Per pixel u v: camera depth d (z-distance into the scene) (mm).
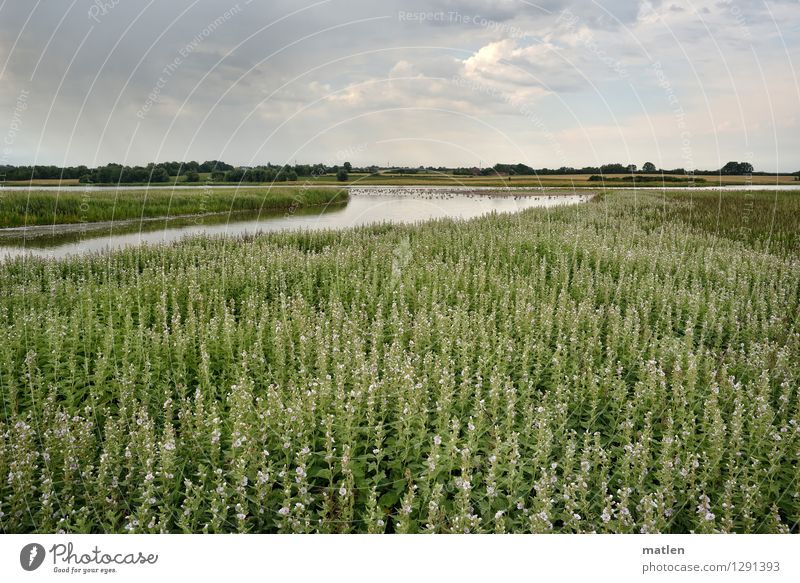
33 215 32531
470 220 29281
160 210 40312
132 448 6473
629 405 7531
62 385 8406
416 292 13906
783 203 34625
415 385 7793
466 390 7816
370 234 25141
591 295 13320
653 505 5461
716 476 6352
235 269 15844
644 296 13750
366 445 6648
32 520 5656
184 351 9477
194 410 8109
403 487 6156
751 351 9594
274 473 5961
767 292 13797
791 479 6266
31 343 9906
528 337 9641
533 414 7434
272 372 9344
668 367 9562
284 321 10734
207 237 24000
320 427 6969
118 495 6133
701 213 30781
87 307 11844
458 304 12562
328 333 10258
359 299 13664
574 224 26469
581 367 9359
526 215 30375
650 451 7039
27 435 6496
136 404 7648
